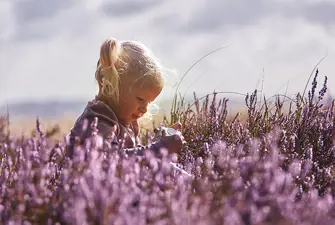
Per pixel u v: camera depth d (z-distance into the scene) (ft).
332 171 12.58
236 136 14.80
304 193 10.61
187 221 7.93
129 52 13.11
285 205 8.69
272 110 16.28
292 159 12.61
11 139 12.79
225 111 15.30
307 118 14.16
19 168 10.80
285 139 13.42
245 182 10.19
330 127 14.10
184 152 14.64
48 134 14.57
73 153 10.77
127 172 9.58
